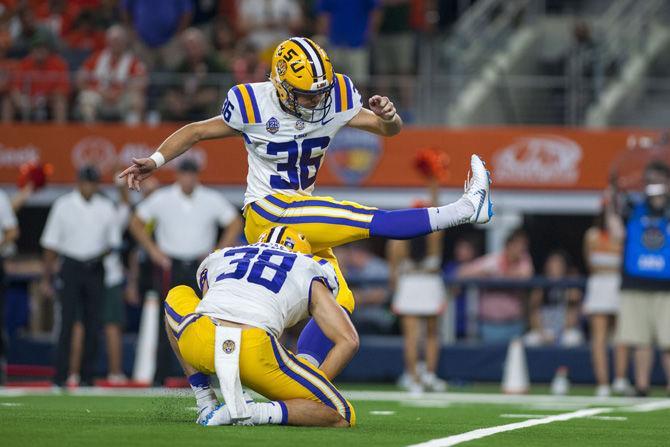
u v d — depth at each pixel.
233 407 20.19
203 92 54.91
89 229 39.81
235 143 53.62
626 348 43.12
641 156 41.38
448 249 58.94
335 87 23.08
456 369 47.97
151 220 40.19
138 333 51.03
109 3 62.53
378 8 57.56
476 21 63.69
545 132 52.81
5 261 41.81
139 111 55.19
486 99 59.41
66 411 26.42
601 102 58.41
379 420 25.03
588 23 63.72
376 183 52.66
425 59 59.97
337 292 22.16
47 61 56.22
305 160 23.09
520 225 53.72
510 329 48.72
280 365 20.56
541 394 42.03
